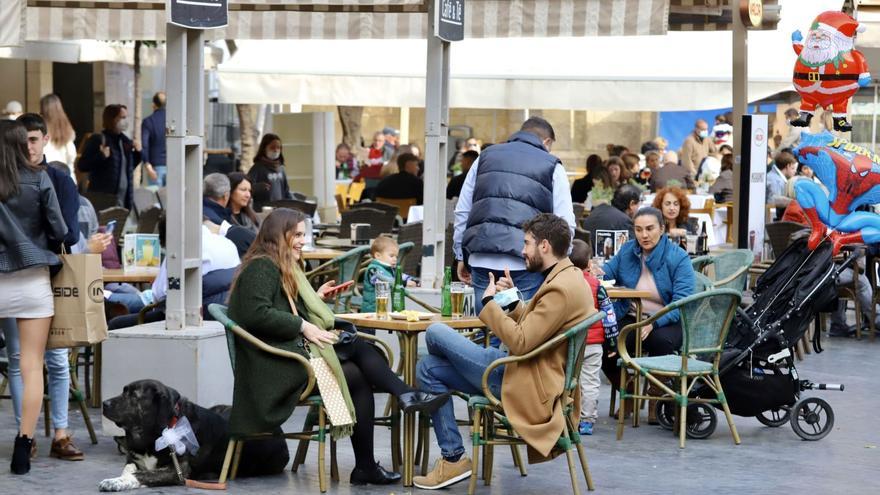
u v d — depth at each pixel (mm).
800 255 9984
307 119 21656
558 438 7602
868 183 13016
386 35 15414
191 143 9227
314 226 17109
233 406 7855
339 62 19219
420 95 19047
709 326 9422
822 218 13258
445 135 12211
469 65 19047
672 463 8930
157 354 8930
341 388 7832
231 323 7715
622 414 9688
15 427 9492
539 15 13672
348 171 28094
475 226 9812
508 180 9766
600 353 9828
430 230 12055
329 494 7773
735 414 10000
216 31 15711
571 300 7555
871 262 15227
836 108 12961
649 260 10391
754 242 13742
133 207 18969
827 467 8930
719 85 18500
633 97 18734
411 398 7766
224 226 11078
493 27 13789
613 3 13320
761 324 9812
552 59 19109
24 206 7918
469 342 7926
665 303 10367
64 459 8523
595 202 18734
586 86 18797
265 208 15617
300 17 15633
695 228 14000
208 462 8039
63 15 15680
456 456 7984
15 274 7938
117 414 7738
